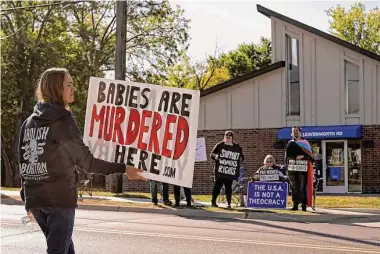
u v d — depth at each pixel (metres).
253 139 27.08
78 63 37.38
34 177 4.19
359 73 25.88
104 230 11.03
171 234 10.54
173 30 41.03
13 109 37.53
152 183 16.44
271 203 15.16
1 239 9.58
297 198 14.76
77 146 4.18
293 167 14.68
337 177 26.12
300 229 11.58
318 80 26.48
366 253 8.55
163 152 4.59
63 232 4.18
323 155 26.34
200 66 51.28
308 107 26.58
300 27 26.66
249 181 15.40
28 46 35.97
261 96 27.12
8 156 39.91
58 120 4.16
